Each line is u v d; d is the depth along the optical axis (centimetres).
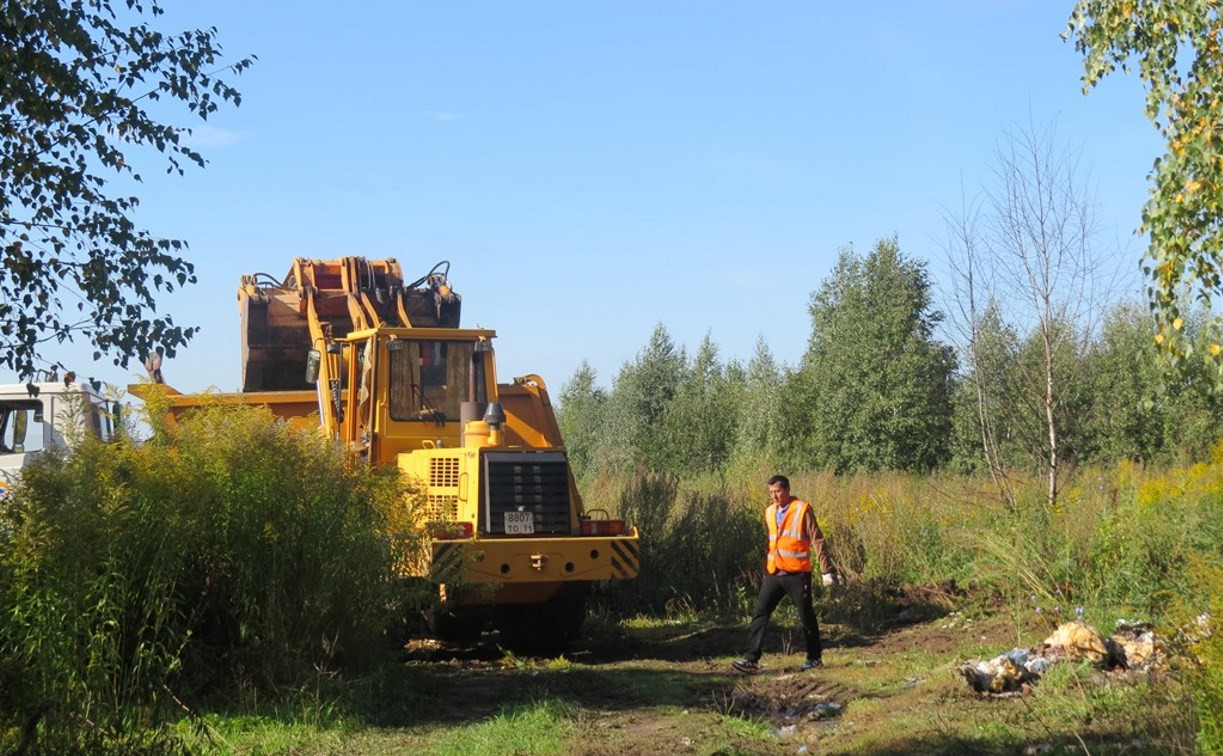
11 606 782
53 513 821
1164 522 1240
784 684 1040
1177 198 795
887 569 1512
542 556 1162
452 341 1300
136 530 841
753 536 1596
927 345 3750
